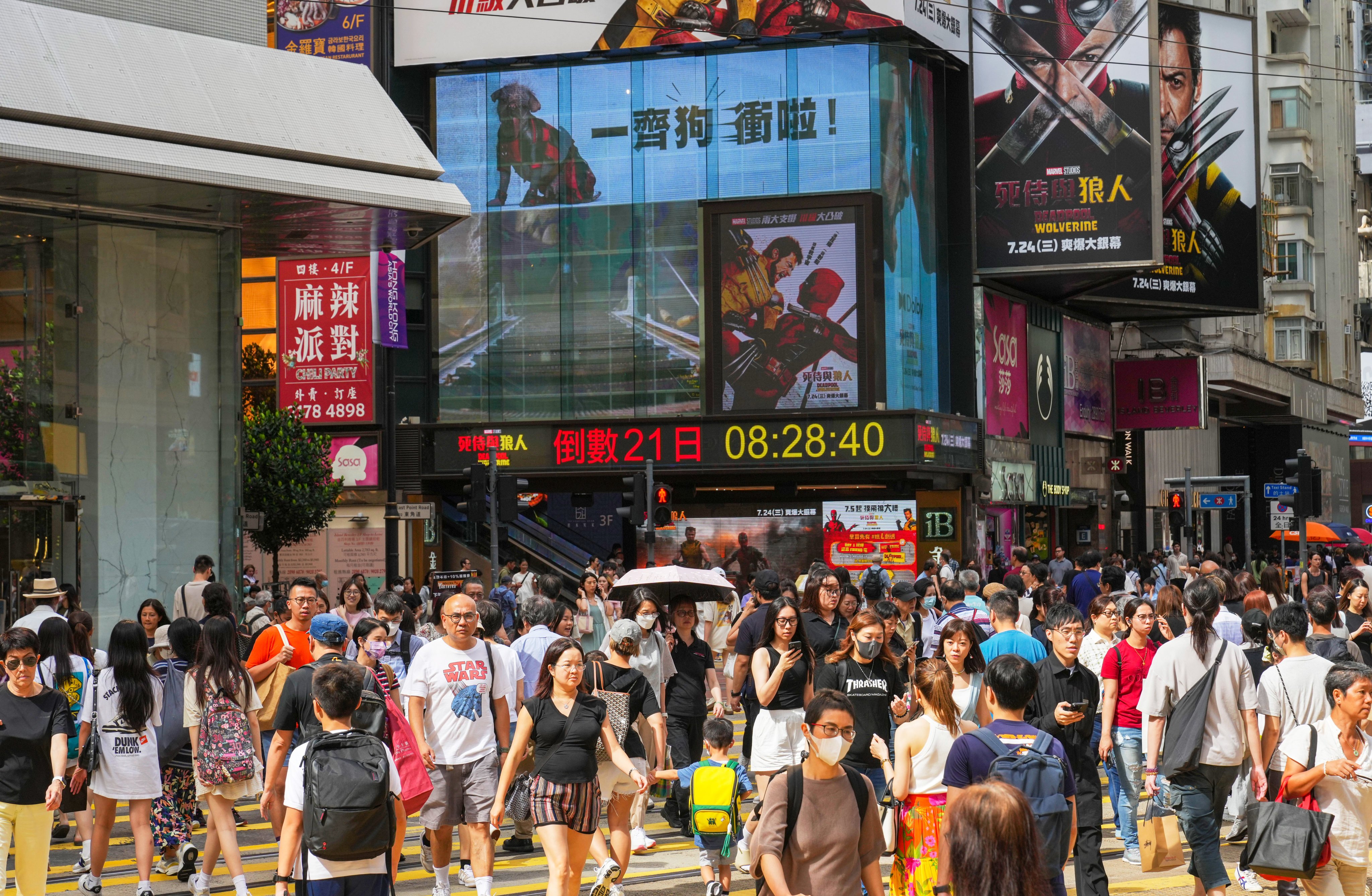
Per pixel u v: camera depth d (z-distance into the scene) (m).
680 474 34.12
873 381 33.06
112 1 15.85
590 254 34.91
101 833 9.61
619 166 34.75
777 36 33.66
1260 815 7.34
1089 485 43.75
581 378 34.88
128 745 9.35
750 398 33.75
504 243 35.38
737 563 33.84
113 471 16.62
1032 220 36.03
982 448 35.59
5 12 14.02
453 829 10.17
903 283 34.19
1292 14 60.00
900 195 34.12
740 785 10.38
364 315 35.72
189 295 17.20
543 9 34.91
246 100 15.42
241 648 14.62
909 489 33.47
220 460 17.42
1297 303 59.75
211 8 16.80
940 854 6.89
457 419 35.56
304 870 6.55
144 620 11.79
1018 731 6.48
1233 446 60.81
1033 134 36.09
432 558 35.91
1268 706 8.46
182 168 14.52
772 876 5.75
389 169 16.33
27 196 15.62
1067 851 6.31
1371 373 65.25
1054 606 8.78
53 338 16.25
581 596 20.12
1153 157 35.19
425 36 35.50
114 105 14.21
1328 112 66.50
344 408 35.72
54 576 16.14
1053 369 41.31
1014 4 36.31
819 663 9.64
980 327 36.84
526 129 35.31
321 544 35.75
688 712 11.72
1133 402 45.56
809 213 33.53
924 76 35.38
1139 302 39.91
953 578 16.45
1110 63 35.59
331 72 16.61
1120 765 10.38
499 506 23.31
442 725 9.16
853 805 5.91
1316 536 40.56
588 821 8.27
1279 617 8.55
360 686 6.81
